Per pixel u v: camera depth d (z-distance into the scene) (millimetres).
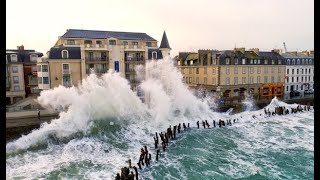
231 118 39750
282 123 37375
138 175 19703
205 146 27125
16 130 27984
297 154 24859
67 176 18984
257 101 49719
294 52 67312
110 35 50500
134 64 46094
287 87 61281
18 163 21141
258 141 29016
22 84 47656
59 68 41344
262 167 21781
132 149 25234
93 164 21250
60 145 25594
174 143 27953
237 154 24953
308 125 36156
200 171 20906
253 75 56125
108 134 28906
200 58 57906
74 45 45562
